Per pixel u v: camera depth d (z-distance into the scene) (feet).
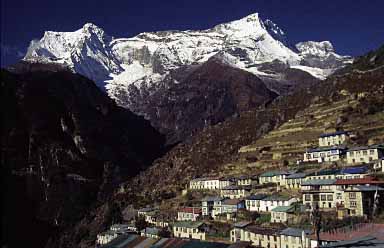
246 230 499.10
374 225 363.35
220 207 634.84
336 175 545.03
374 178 496.64
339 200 494.18
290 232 438.81
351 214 465.88
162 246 539.70
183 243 521.65
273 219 530.68
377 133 655.76
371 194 466.70
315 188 528.22
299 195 563.07
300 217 496.64
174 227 614.34
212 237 554.46
